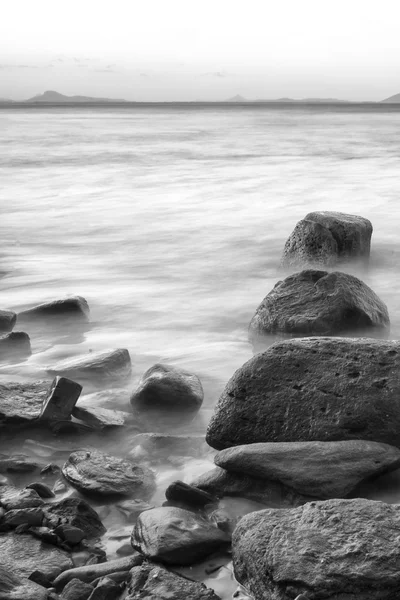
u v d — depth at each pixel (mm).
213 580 3775
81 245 13984
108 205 19203
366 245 11258
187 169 29547
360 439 4824
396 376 5039
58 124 84000
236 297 10062
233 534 3895
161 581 3609
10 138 53062
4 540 4066
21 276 11453
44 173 27891
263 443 4730
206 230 15320
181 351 7715
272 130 68438
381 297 9969
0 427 5512
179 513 4180
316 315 7477
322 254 10898
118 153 38531
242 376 5344
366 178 25781
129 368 7055
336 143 47719
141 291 10430
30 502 4422
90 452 5051
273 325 7648
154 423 5859
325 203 19328
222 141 50312
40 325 8648
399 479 4539
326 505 3818
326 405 5008
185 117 124562
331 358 5254
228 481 4648
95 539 4188
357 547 3494
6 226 16156
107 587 3555
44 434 5539
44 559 3900
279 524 3758
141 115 143750
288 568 3459
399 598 3307
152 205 19094
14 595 3463
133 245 13914
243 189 22500
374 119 108000
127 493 4617
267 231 15117
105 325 8742
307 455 4527
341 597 3324
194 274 11508
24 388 6059
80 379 6766
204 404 6246
